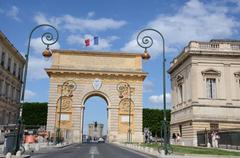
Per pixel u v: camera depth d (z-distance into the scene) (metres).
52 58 72.88
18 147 25.44
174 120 67.62
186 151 32.47
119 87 73.44
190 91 57.19
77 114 71.12
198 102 55.56
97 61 74.00
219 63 57.00
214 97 56.34
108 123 72.19
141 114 72.88
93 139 131.38
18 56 64.75
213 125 55.00
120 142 65.38
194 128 54.62
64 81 72.06
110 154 30.45
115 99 72.94
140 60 74.94
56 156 27.27
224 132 44.75
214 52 56.66
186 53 58.09
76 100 71.69
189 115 57.19
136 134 71.75
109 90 73.12
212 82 56.91
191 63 56.94
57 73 72.00
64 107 71.00
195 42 57.53
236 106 55.66
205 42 57.59
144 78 74.62
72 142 69.25
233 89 56.31
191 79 56.62
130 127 72.00
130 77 74.06
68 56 73.50
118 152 34.34
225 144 44.00
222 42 57.62
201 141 52.22
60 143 54.09
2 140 41.03
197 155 26.88
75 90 72.06
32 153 31.17
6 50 56.31
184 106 60.72
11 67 60.91
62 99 71.38
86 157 26.03
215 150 35.72
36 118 81.69
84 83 72.69
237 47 57.59
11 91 62.53
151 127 91.56
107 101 73.12
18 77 67.44
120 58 74.88
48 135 60.47
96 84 72.81
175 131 66.31
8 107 60.25
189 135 56.62
